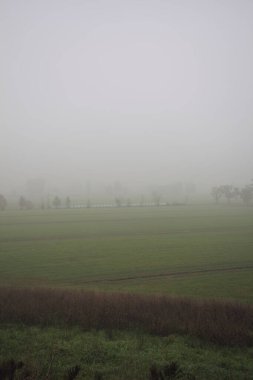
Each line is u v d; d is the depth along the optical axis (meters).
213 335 18.30
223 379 14.45
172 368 12.63
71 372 12.19
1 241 58.47
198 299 25.44
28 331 19.38
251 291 30.17
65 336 18.67
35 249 51.12
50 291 26.14
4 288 27.36
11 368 12.09
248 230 71.50
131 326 19.92
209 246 53.50
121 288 31.25
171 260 43.38
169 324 19.56
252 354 16.94
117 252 48.72
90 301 23.05
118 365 15.48
